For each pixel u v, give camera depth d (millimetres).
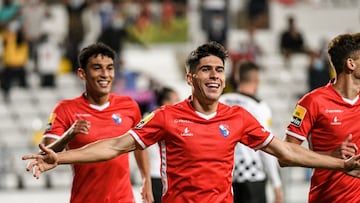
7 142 47094
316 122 17312
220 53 15742
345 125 17188
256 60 53469
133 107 19594
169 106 15953
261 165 23062
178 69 56688
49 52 50594
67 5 51406
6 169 43875
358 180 17234
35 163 14703
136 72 52000
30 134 48031
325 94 17312
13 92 50375
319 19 63062
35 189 42000
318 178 17453
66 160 14977
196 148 15648
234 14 60500
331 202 17406
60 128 19062
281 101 52500
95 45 19172
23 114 49625
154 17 59250
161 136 15797
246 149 22891
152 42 58625
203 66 15641
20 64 49562
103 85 19109
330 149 17297
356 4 64062
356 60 17156
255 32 59469
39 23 50188
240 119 15961
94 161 15297
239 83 23062
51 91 51000
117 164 18766
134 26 57844
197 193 15648
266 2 59188
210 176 15656
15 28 49688
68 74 52625
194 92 15852
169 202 15836
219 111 15938
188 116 15781
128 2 56562
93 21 55344
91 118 19125
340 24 63312
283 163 16328
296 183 40875
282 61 56344
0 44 51812
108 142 15539
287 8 62906
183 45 58688
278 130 49469
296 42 54188
